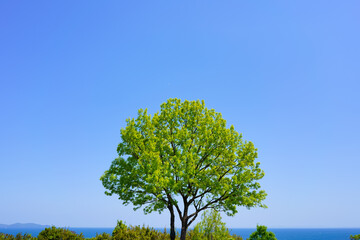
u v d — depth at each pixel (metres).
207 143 21.95
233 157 21.86
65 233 21.34
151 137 21.69
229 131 22.19
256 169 21.88
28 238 20.70
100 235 22.75
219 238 21.58
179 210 21.61
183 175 19.75
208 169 21.47
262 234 21.30
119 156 22.39
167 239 23.67
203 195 22.06
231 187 20.45
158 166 19.34
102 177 22.00
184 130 21.56
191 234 23.69
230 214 21.58
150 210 21.64
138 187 21.45
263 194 21.62
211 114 23.52
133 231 23.36
